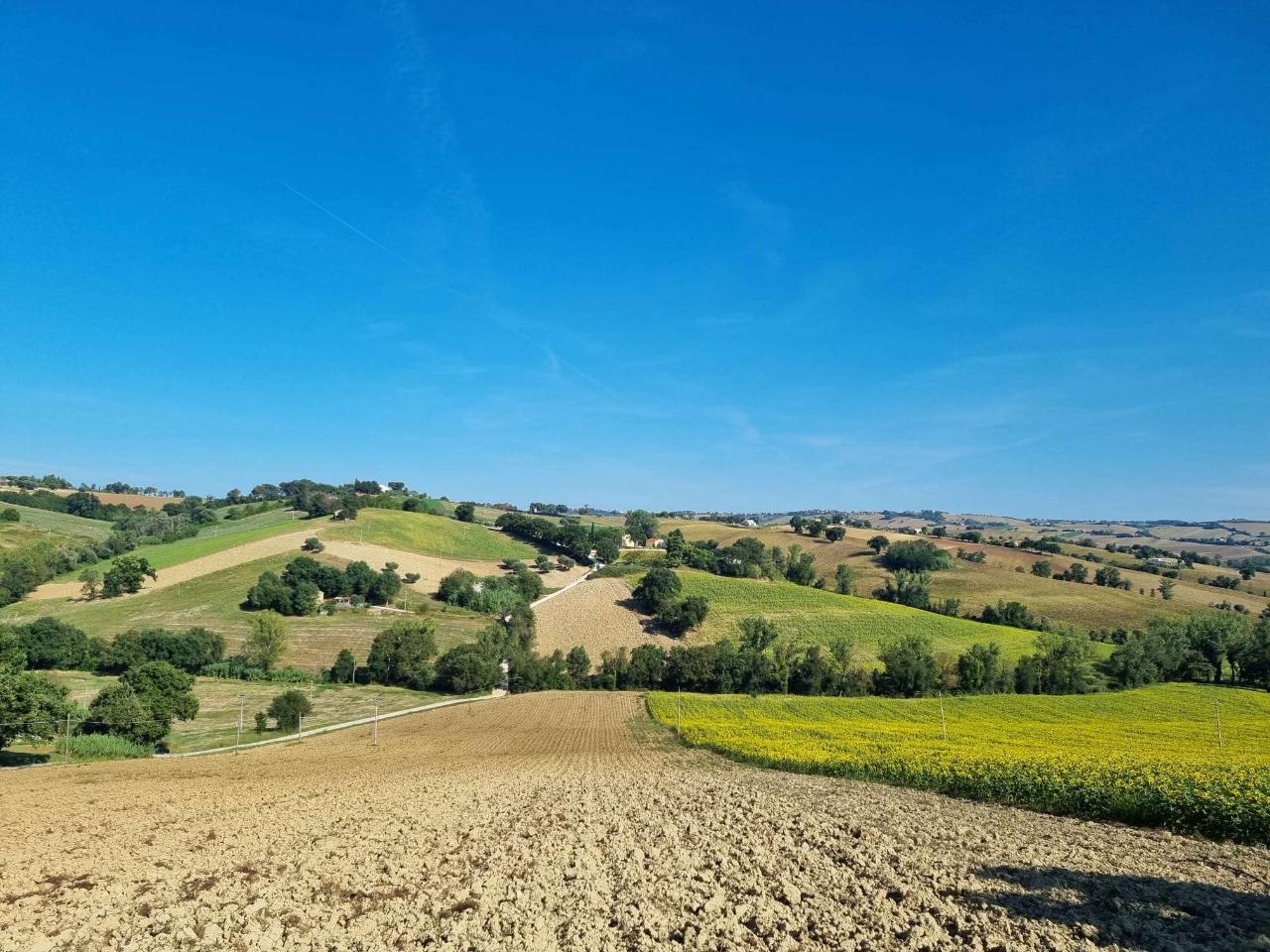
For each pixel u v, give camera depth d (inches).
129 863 762.8
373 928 529.7
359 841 823.1
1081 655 3388.3
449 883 638.5
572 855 719.7
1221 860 708.0
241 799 1224.8
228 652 3604.8
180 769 1775.3
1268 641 3334.2
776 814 947.3
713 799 1083.3
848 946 479.8
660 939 499.2
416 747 2241.6
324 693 3267.7
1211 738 1900.8
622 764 1700.3
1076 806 973.8
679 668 3558.1
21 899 622.5
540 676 3659.0
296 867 712.4
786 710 2839.6
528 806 1038.4
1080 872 652.1
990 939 493.7
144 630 3617.1
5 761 2003.0
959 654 3863.2
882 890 600.4
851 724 2373.3
